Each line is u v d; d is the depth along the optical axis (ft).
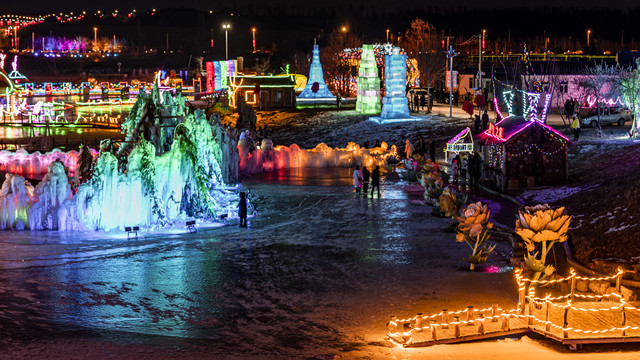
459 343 48.62
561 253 74.28
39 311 56.39
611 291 58.08
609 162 120.47
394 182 132.77
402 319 54.65
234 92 253.65
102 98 323.37
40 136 197.26
